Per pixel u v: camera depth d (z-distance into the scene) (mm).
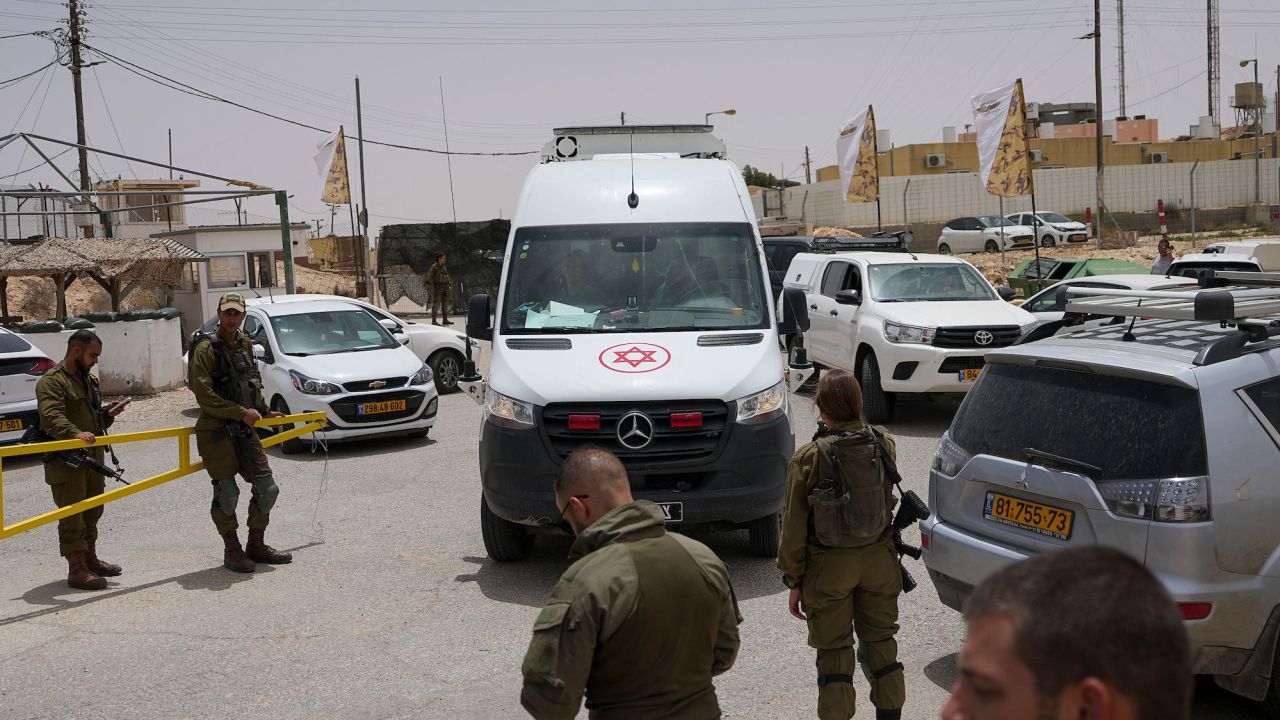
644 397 6949
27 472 12055
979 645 1194
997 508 5043
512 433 7055
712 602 2947
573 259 8273
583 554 2982
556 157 10523
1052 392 4984
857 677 5617
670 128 10562
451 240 33219
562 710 2771
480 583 7309
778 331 7957
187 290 26516
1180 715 1114
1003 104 23609
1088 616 1109
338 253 57562
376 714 5113
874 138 27766
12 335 12781
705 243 8336
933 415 13461
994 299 13336
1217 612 4391
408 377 12859
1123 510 4512
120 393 17234
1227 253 19922
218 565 7875
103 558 8180
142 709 5188
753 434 7047
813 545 4418
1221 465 4430
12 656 5949
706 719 2926
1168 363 4645
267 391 13070
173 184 44000
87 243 22359
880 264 13805
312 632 6332
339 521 9203
